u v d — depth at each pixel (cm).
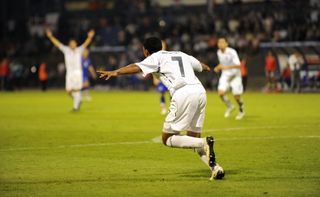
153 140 3697
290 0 10556
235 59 4888
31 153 3198
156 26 11344
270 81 9256
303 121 4725
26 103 7456
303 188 2234
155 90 10594
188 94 2411
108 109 6369
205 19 10844
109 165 2798
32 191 2241
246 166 2725
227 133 4012
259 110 5897
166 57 2467
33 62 11831
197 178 2459
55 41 5959
